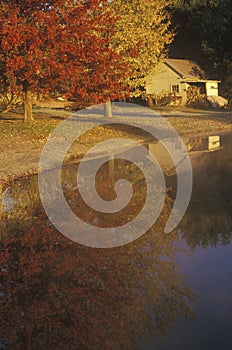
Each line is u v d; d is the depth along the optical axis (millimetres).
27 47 20922
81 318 4711
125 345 4172
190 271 5793
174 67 48625
